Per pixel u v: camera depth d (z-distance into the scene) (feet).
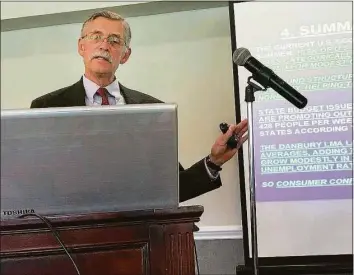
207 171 6.16
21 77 9.21
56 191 3.32
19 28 9.27
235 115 7.89
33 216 3.32
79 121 3.27
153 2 8.23
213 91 8.50
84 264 3.34
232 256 8.05
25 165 3.27
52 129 3.25
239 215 8.12
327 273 7.29
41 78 9.16
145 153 3.35
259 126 7.64
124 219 3.36
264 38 7.77
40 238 3.31
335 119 7.54
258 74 4.84
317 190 7.48
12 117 3.21
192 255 3.42
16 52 9.28
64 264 3.33
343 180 7.45
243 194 7.57
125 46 7.01
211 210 8.21
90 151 3.30
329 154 7.50
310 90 7.61
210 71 8.53
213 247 8.11
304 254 7.43
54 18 8.85
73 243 3.33
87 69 6.89
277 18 7.77
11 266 3.29
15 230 3.27
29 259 3.30
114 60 6.87
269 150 7.61
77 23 9.14
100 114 3.28
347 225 7.39
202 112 8.50
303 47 7.68
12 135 3.23
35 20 8.94
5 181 3.27
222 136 5.88
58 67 9.14
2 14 8.73
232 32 7.86
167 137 3.36
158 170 3.38
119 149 3.32
